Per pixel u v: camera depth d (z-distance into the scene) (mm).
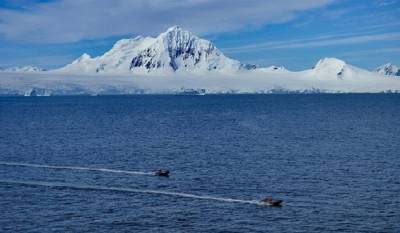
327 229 59688
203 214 65500
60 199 72625
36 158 107312
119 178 86750
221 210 67188
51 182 83438
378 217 63938
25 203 70500
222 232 58875
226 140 138500
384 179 84562
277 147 123625
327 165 97625
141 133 158000
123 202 71188
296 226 60750
